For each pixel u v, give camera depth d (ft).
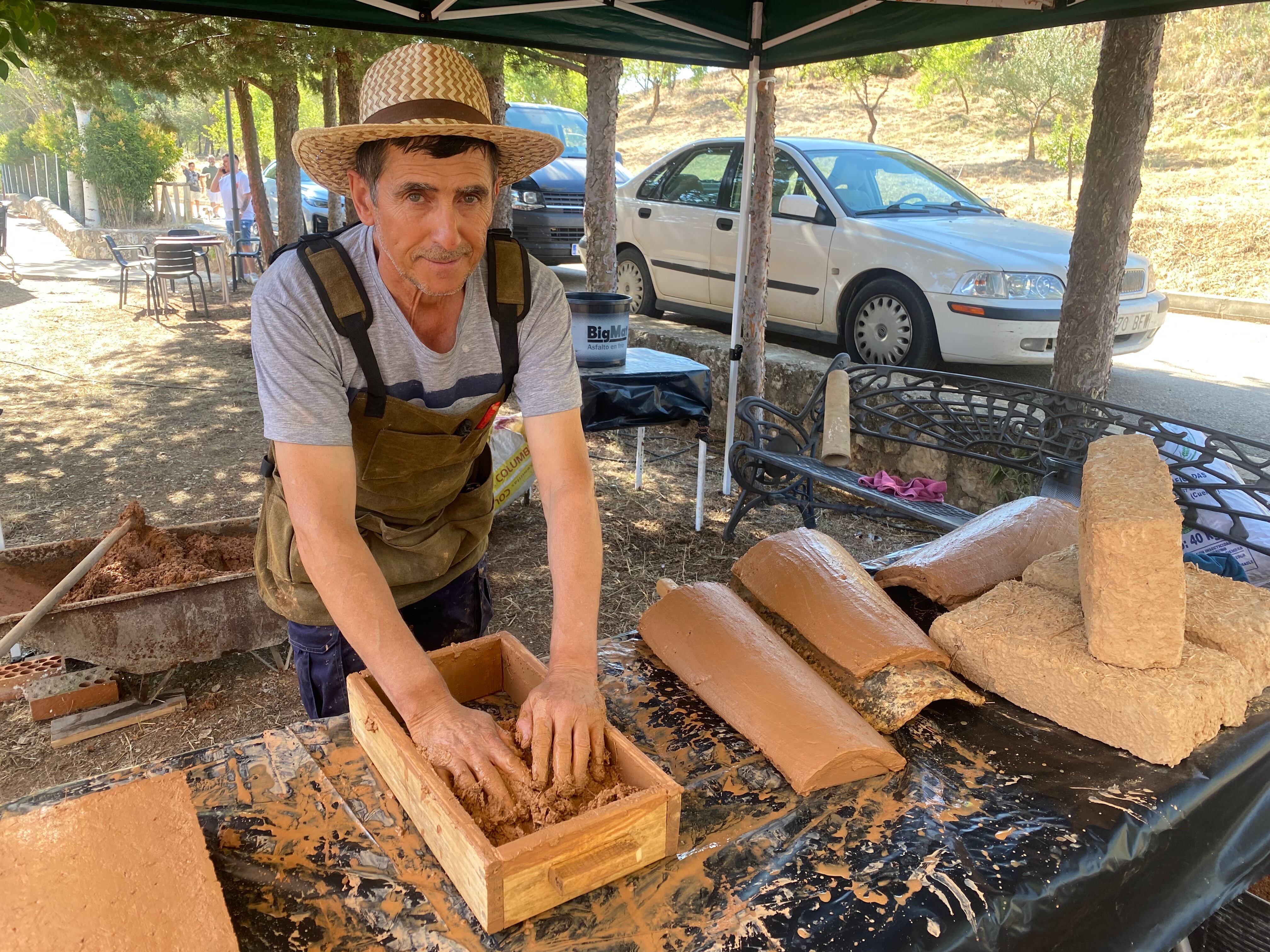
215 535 10.98
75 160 62.49
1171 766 4.35
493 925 3.25
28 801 3.86
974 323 16.99
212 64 20.88
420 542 5.74
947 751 4.48
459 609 6.42
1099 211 13.01
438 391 4.88
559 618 4.46
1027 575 5.64
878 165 20.95
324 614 5.74
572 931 3.30
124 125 62.03
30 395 21.39
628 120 84.94
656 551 13.76
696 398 13.29
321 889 3.46
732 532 13.99
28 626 8.65
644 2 11.11
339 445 4.46
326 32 19.47
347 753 4.28
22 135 92.68
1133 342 19.35
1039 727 4.71
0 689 9.82
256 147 30.22
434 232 4.04
